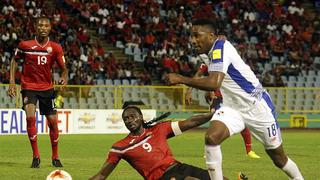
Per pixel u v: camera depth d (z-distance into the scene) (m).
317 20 69.94
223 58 14.14
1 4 59.19
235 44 62.91
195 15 66.06
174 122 14.60
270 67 63.00
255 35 66.19
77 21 60.03
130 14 64.00
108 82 56.53
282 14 69.50
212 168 13.98
